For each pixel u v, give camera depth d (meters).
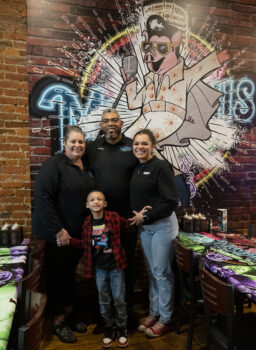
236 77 3.02
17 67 2.53
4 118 2.54
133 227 2.25
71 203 2.12
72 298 2.37
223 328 1.63
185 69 2.88
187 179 2.96
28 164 2.61
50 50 2.57
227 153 3.05
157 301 2.36
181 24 2.83
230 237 2.50
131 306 2.51
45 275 2.21
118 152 2.30
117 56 2.72
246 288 1.48
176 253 2.16
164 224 2.21
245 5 2.97
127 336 2.28
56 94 2.61
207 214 3.03
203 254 2.03
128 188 2.30
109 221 2.14
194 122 2.94
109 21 2.68
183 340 2.24
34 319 1.09
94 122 2.72
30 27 2.52
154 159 2.21
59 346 2.16
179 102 2.90
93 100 2.70
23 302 1.37
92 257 2.17
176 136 2.91
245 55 3.02
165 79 2.85
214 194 3.04
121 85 2.75
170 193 2.13
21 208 2.61
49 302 2.45
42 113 2.60
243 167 3.11
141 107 2.81
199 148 2.97
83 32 2.63
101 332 2.34
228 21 2.94
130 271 2.45
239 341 1.51
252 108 3.09
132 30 2.73
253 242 2.34
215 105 2.98
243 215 3.14
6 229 2.26
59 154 2.19
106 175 2.24
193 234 2.60
